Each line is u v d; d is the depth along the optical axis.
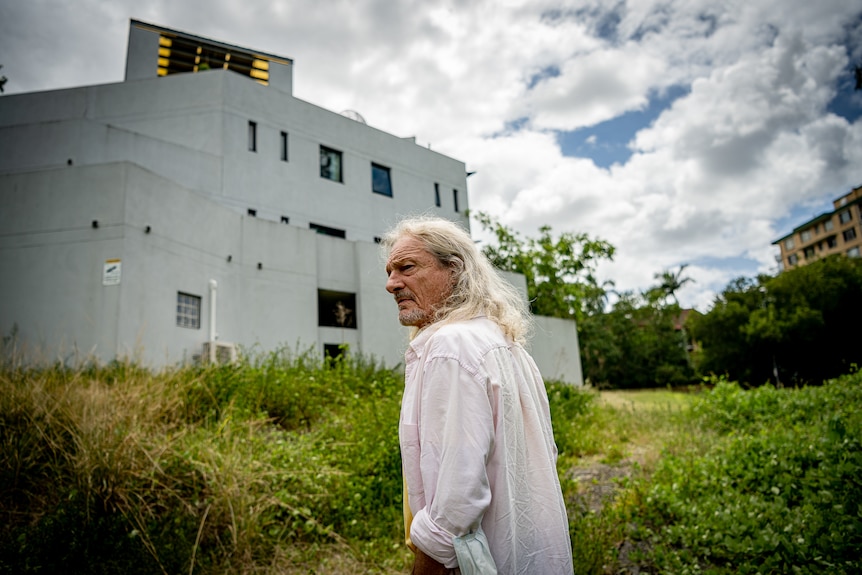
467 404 1.38
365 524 4.18
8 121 16.44
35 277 10.59
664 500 4.52
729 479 4.75
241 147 16.66
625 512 4.38
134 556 3.21
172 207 11.82
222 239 13.33
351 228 19.12
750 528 3.73
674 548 3.89
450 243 1.74
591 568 3.39
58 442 4.31
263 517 3.99
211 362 7.83
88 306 10.35
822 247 70.44
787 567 3.25
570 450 7.26
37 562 3.06
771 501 4.30
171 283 11.56
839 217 67.19
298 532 4.07
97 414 4.62
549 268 26.22
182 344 11.69
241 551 3.64
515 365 1.59
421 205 21.77
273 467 4.45
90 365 8.28
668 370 41.81
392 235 1.89
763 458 4.89
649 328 43.91
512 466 1.43
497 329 1.63
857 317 30.92
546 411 1.71
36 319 10.41
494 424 1.43
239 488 4.01
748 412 8.39
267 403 7.03
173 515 3.65
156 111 16.55
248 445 4.78
